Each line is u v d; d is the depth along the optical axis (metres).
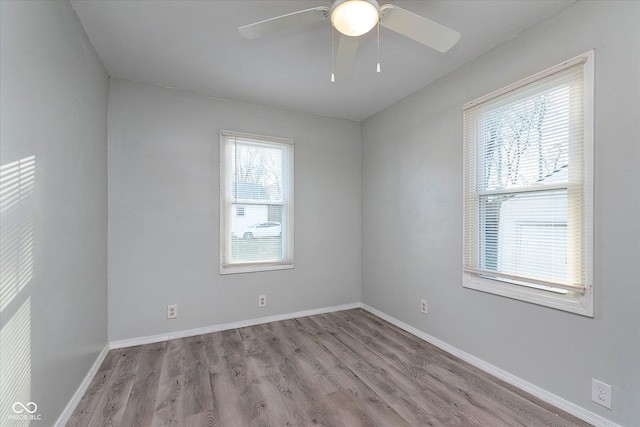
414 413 1.76
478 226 2.33
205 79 2.69
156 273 2.77
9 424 1.14
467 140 2.40
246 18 1.88
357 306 3.83
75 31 1.81
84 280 1.96
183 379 2.12
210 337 2.87
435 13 1.82
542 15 1.84
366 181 3.76
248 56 2.32
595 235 1.62
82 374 1.92
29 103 1.29
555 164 1.82
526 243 2.00
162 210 2.80
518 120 2.04
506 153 2.12
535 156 1.94
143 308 2.72
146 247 2.73
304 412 1.77
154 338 2.76
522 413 1.75
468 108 2.38
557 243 1.82
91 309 2.11
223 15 1.85
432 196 2.75
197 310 2.94
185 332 2.88
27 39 1.27
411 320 3.00
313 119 3.58
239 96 3.05
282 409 1.79
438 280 2.68
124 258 2.64
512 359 2.05
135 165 2.69
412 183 3.00
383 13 1.43
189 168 2.91
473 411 1.77
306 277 3.51
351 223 3.79
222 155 3.05
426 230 2.82
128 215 2.66
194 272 2.93
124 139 2.65
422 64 2.44
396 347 2.65
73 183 1.77
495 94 2.15
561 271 1.79
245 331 3.03
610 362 1.56
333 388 2.01
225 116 3.09
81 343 1.90
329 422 1.68
